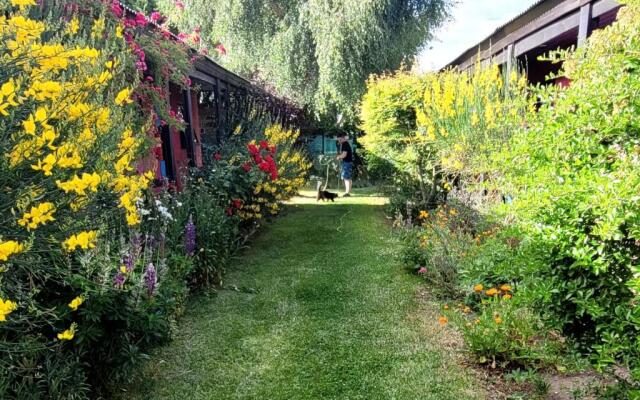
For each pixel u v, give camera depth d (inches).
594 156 88.0
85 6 132.6
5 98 70.9
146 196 147.9
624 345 73.8
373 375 108.5
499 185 116.7
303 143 542.9
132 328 94.0
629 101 81.4
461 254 159.8
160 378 107.7
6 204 68.1
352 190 457.7
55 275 83.1
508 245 133.2
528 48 244.4
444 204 243.1
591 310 79.2
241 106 402.6
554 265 90.0
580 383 99.4
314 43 529.0
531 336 110.2
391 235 248.7
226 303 155.3
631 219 71.2
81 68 80.6
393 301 154.8
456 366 112.0
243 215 225.8
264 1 538.9
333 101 538.9
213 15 557.0
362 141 412.2
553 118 93.9
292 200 386.6
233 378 108.0
